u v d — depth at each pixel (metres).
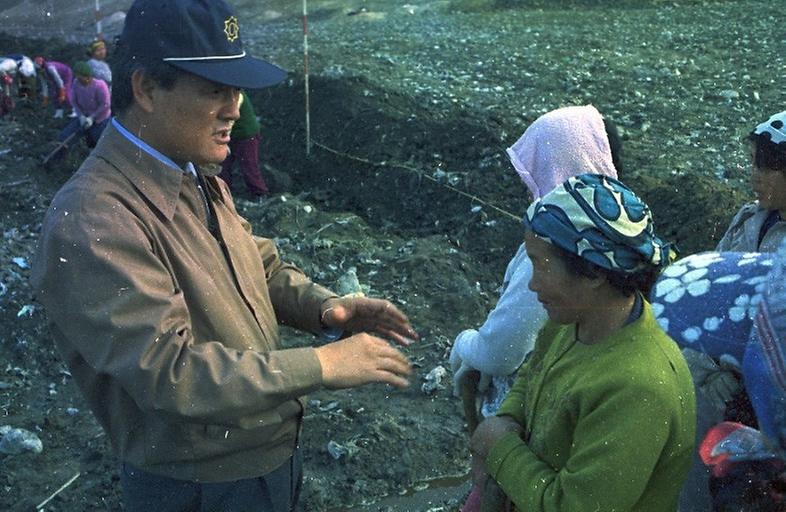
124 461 2.39
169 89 2.15
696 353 2.53
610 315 2.00
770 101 9.73
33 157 10.69
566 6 16.50
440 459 4.59
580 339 2.07
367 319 2.66
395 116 9.52
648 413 1.88
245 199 9.10
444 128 9.08
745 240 3.36
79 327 2.05
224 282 2.33
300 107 10.46
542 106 9.66
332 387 2.15
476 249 7.27
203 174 2.37
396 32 14.91
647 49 12.39
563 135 2.81
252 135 8.83
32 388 5.27
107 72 11.20
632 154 8.12
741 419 2.48
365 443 4.62
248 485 2.37
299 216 7.69
